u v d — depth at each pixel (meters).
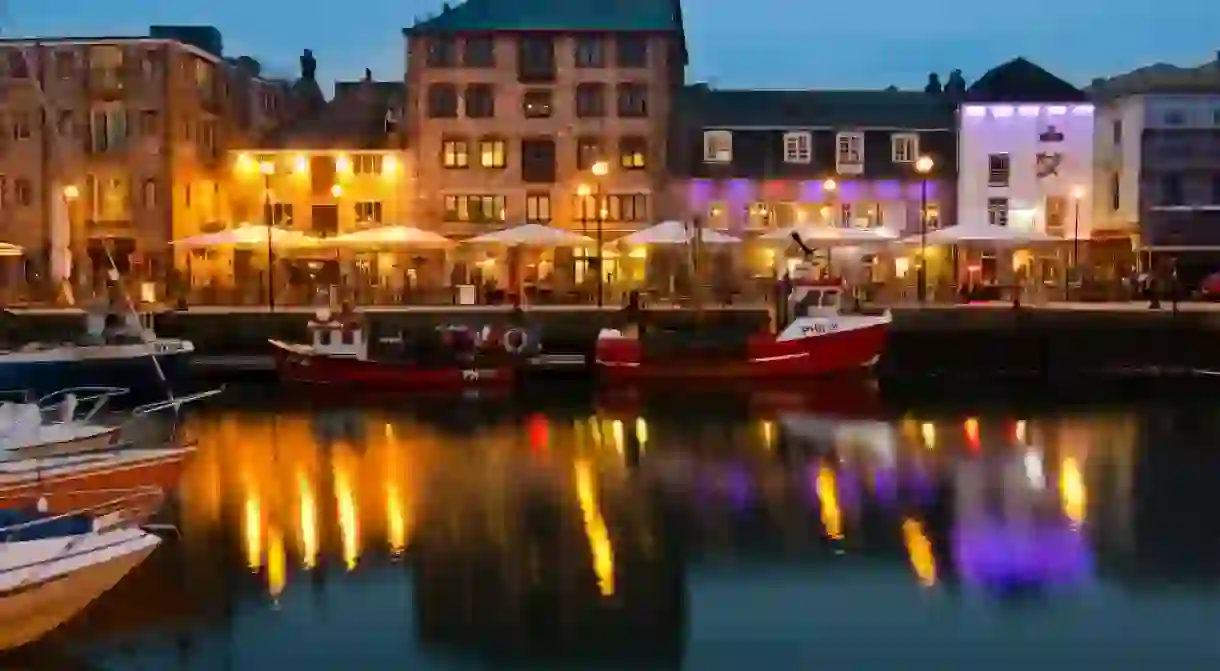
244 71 78.56
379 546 25.30
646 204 71.12
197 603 21.81
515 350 50.06
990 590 22.75
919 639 20.38
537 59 71.25
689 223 64.62
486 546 25.38
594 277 69.56
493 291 61.62
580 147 71.31
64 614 18.73
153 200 69.19
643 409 43.88
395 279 69.38
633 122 71.19
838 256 69.50
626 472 32.62
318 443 36.91
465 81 71.19
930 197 72.19
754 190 71.38
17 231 69.25
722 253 70.38
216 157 73.50
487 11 72.12
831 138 72.06
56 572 18.30
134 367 45.09
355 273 69.56
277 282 67.88
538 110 71.25
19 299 65.25
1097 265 71.31
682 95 75.50
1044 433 38.84
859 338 50.62
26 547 18.50
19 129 69.50
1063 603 22.09
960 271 70.69
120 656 19.52
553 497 29.72
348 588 22.67
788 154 72.00
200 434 38.44
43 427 27.12
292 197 71.56
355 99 76.50
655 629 20.75
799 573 23.73
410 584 22.92
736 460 34.31
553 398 46.66
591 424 40.53
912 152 72.44
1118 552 25.16
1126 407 44.50
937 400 46.28
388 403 45.25
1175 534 26.52
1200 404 45.12
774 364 50.34
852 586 22.97
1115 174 75.69
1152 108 73.44
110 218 69.38
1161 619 21.28
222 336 54.09
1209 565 24.27
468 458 34.59
